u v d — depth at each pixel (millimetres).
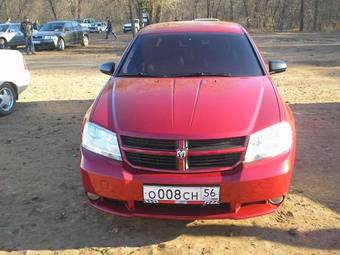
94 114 4027
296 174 5176
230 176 3523
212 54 4961
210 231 3971
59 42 24578
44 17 67938
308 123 7352
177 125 3629
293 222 4086
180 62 4902
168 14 42625
